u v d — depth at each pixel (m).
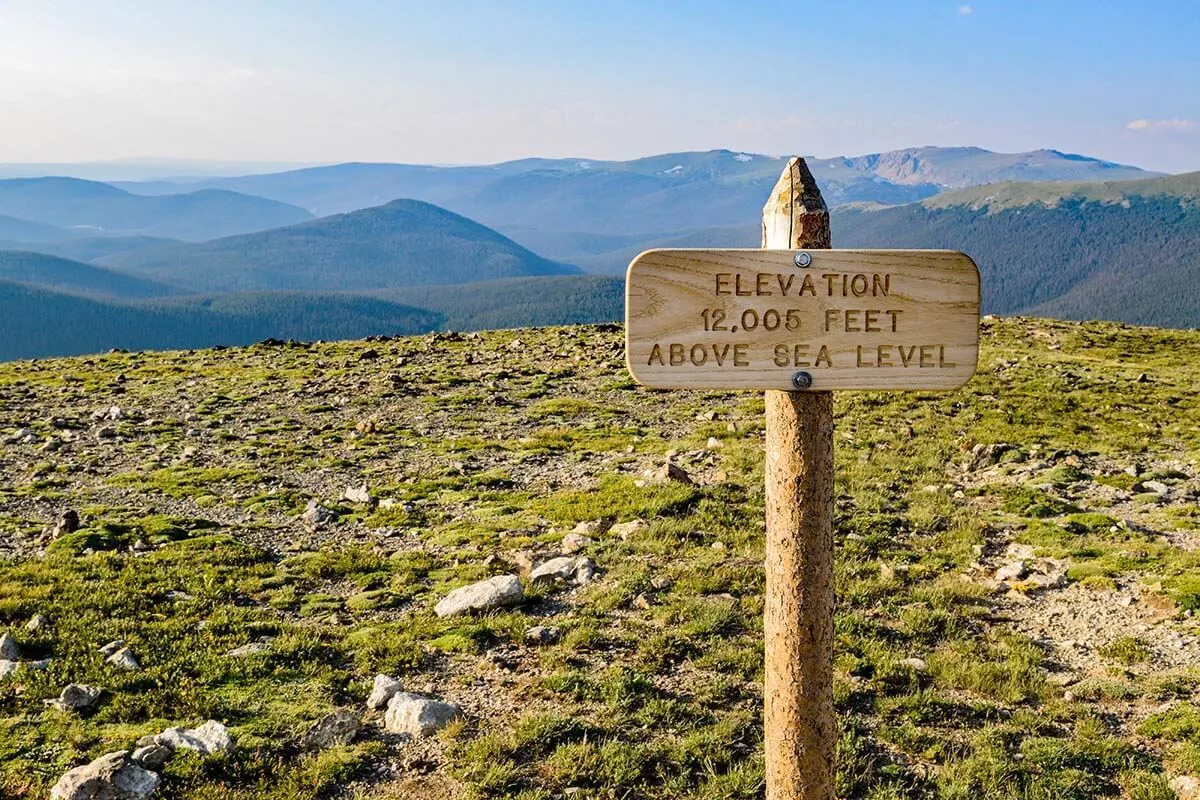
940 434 30.38
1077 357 55.75
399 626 13.32
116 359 55.03
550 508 20.31
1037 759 9.89
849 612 14.24
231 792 8.90
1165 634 13.34
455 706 10.66
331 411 35.69
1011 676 11.76
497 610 13.87
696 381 5.59
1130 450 28.78
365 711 10.79
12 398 38.06
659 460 25.58
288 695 11.06
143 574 15.54
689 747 9.91
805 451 5.82
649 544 17.19
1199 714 10.62
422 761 9.67
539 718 10.32
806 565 5.89
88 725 10.11
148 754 9.14
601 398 38.78
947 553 17.52
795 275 5.57
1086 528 19.20
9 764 9.20
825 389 5.67
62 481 23.78
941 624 13.79
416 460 26.86
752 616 13.71
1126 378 45.69
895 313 5.65
